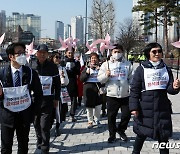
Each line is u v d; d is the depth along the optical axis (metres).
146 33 48.06
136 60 37.09
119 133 7.05
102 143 6.88
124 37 50.69
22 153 4.74
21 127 4.66
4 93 4.51
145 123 4.79
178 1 41.97
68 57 9.48
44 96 5.96
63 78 7.93
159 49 4.86
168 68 4.92
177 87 4.57
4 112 4.55
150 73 4.78
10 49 4.53
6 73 4.54
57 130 7.60
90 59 8.46
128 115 6.80
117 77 6.65
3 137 4.60
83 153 6.18
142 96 4.83
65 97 8.14
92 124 8.43
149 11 43.06
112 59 6.79
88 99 8.29
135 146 5.14
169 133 4.76
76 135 7.64
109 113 6.77
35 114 4.82
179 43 4.75
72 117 9.26
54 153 6.21
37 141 6.49
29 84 4.66
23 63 4.49
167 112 4.79
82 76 8.38
